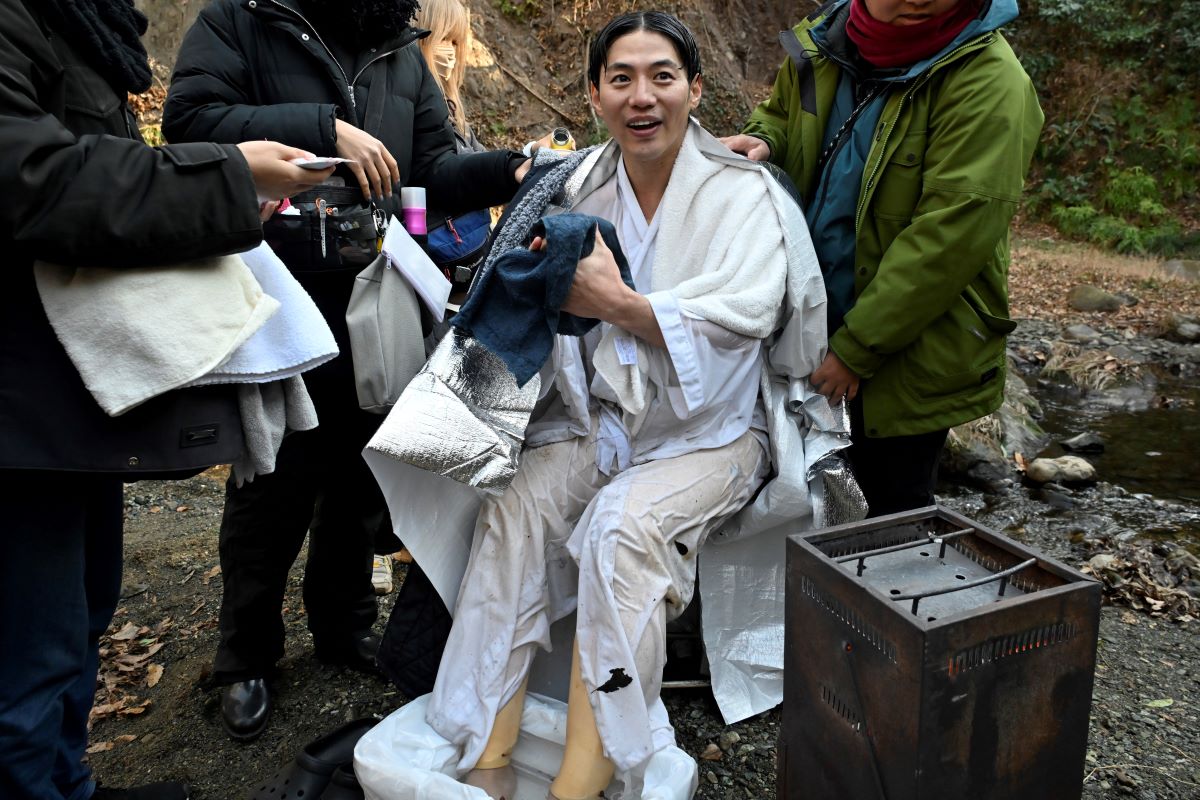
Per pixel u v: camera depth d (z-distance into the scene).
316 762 1.88
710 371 1.88
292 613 2.75
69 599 1.48
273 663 2.26
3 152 1.19
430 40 2.82
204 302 1.41
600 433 1.99
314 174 1.50
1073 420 5.62
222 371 1.46
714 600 2.19
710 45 9.41
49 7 1.33
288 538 2.12
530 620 1.87
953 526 1.63
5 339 1.34
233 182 1.38
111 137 1.32
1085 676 1.38
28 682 1.45
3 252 1.32
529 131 7.70
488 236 2.24
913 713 1.28
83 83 1.40
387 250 1.96
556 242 1.72
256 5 1.92
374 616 2.47
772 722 2.22
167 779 2.08
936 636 1.24
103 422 1.38
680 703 2.29
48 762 1.51
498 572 1.87
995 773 1.35
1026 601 1.30
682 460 1.94
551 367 1.96
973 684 1.29
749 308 1.89
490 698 1.80
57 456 1.36
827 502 2.10
